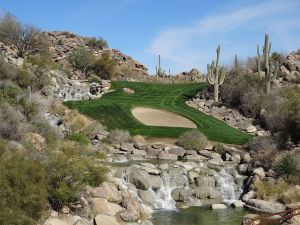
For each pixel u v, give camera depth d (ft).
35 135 69.56
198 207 68.90
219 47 159.33
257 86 155.33
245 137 114.21
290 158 77.71
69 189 49.49
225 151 97.96
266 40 155.94
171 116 139.64
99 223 49.80
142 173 71.92
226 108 154.40
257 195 71.36
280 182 74.02
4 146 50.06
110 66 238.89
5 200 42.80
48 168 50.62
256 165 84.48
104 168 58.34
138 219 56.34
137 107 144.77
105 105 135.95
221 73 161.17
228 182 79.30
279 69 184.85
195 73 283.59
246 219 55.26
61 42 275.18
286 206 64.13
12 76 116.88
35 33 194.18
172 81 264.31
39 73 129.49
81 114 115.85
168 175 75.41
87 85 173.17
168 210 66.44
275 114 123.85
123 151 94.02
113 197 57.77
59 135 82.58
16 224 41.55
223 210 66.85
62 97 143.02
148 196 68.13
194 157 94.17
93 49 285.64
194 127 127.44
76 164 52.70
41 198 45.11
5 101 79.61
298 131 97.55
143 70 291.38
